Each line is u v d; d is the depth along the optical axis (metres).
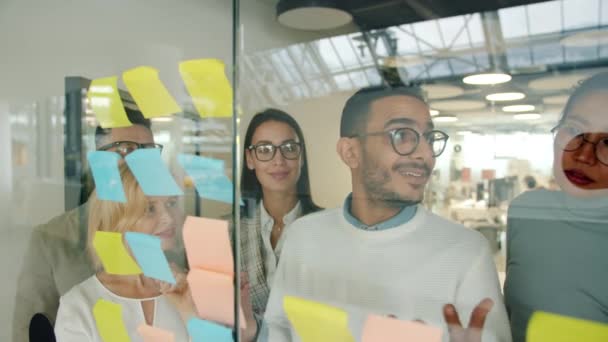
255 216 0.78
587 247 0.52
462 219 0.60
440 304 0.63
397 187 0.64
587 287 0.53
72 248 1.06
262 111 0.76
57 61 1.09
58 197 1.09
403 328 0.66
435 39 0.60
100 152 1.00
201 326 0.86
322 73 0.69
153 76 0.91
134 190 0.94
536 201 0.55
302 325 0.74
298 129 0.72
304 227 0.73
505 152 0.56
